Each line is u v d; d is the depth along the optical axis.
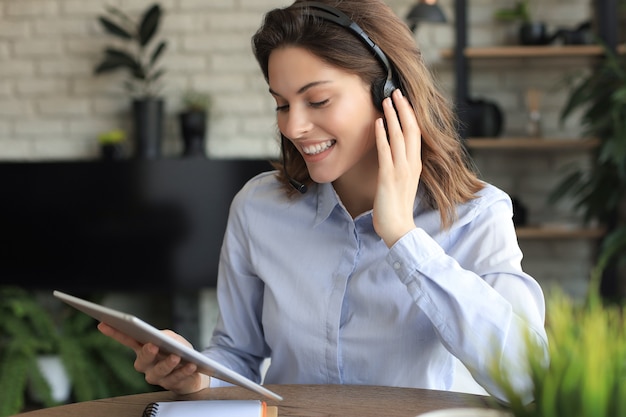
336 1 1.39
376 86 1.39
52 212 3.96
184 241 3.91
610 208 3.84
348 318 1.48
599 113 3.73
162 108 4.01
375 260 1.47
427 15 3.74
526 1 4.07
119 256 3.94
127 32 4.04
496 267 1.41
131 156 4.18
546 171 4.18
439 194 1.45
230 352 1.63
